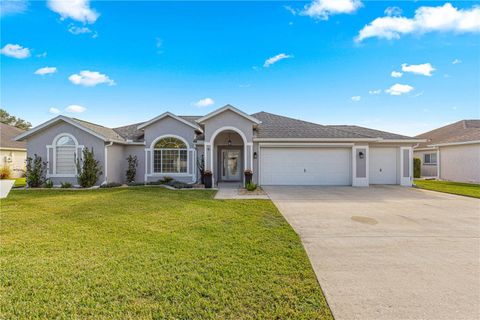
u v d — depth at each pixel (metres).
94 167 15.88
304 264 4.62
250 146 16.08
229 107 15.84
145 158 17.58
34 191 13.92
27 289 3.70
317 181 17.09
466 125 26.84
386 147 18.05
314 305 3.37
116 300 3.44
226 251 5.18
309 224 7.53
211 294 3.58
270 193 13.41
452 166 21.59
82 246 5.42
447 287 3.91
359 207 9.98
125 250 5.20
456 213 9.05
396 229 7.07
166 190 14.24
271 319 3.08
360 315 3.19
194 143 17.25
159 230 6.61
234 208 9.40
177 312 3.19
